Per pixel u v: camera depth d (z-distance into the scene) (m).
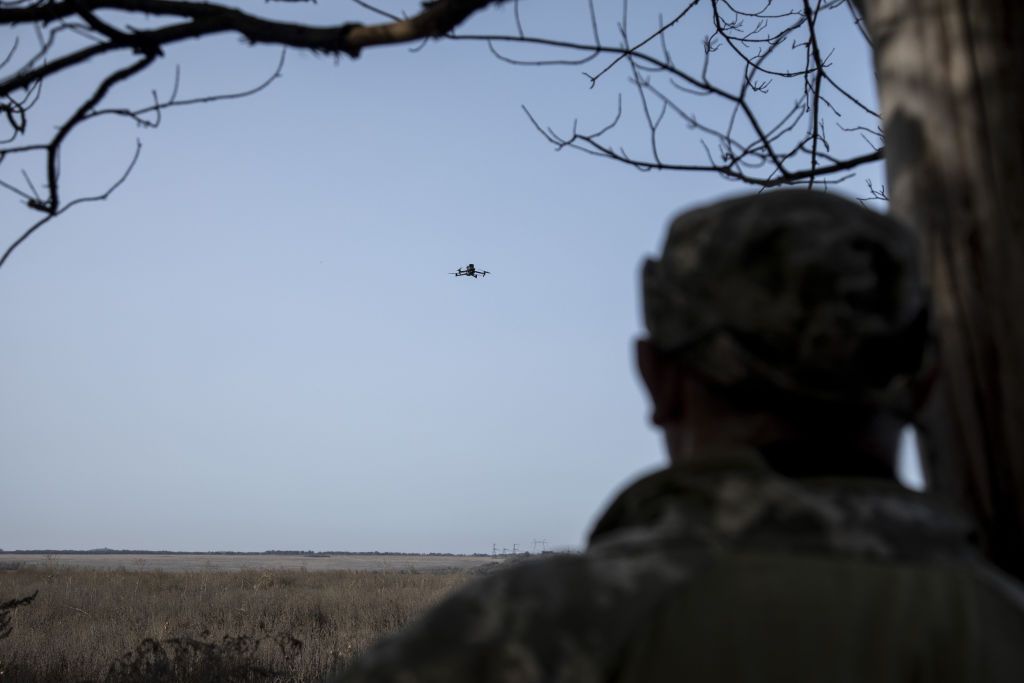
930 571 0.76
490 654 0.72
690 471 0.79
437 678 0.71
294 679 8.77
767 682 0.69
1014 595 0.79
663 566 0.74
